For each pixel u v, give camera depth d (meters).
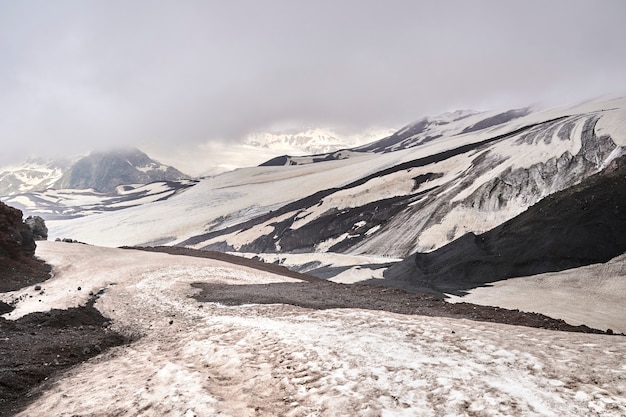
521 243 60.31
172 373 11.36
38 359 14.14
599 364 9.12
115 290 28.70
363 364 10.35
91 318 21.61
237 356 12.12
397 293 24.59
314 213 158.25
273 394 9.63
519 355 10.18
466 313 19.53
